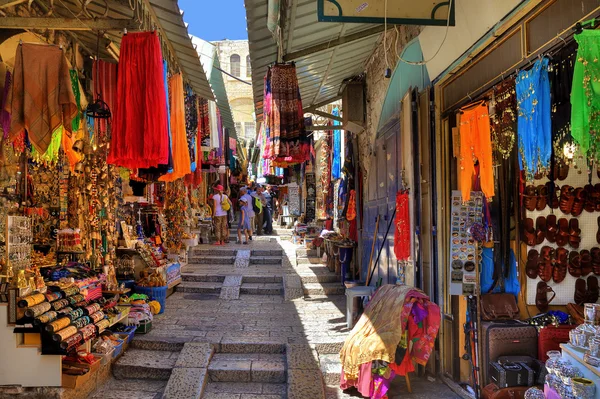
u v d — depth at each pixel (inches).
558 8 115.4
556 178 173.6
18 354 161.0
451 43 170.7
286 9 174.4
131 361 201.0
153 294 273.1
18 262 173.0
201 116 329.4
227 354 212.1
